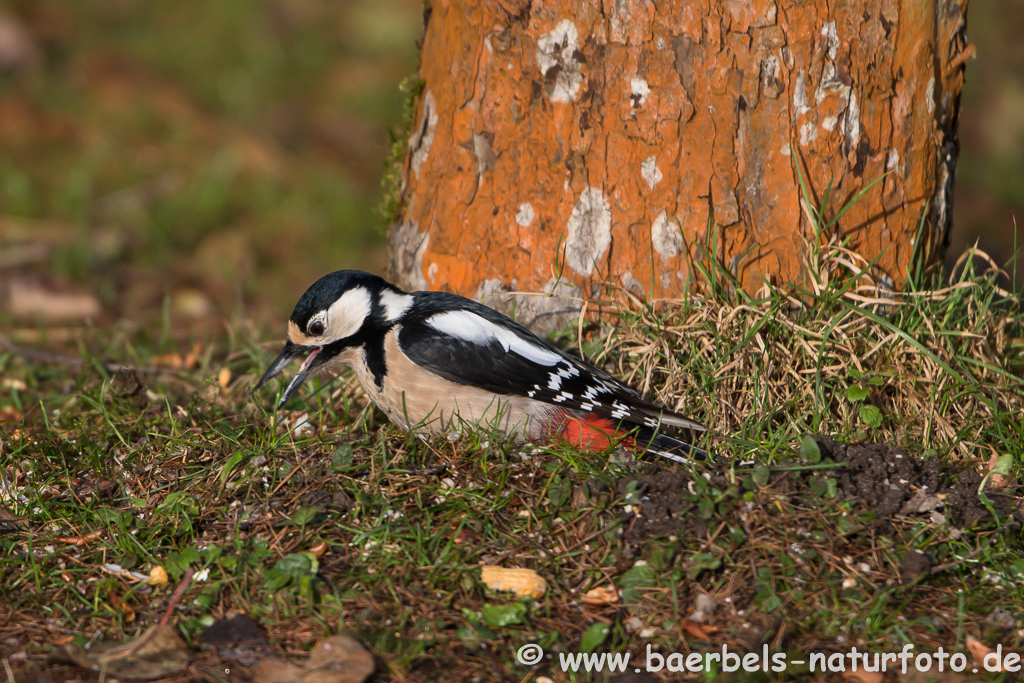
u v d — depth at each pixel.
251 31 22.39
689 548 6.38
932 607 6.13
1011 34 22.97
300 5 23.58
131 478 7.41
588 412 7.55
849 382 8.04
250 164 18.20
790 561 6.28
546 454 7.29
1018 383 8.20
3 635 5.97
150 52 21.31
